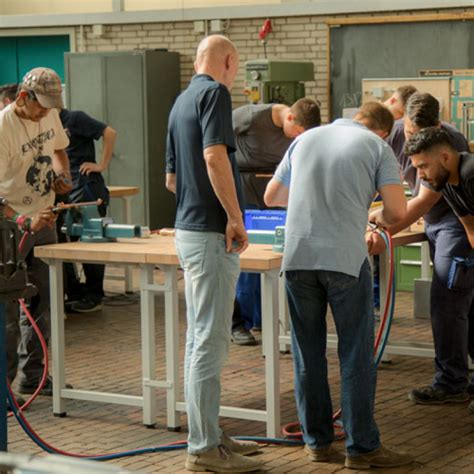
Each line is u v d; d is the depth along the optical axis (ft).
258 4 40.96
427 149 17.34
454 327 19.69
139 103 40.98
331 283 15.48
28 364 20.63
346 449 16.24
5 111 18.70
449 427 18.42
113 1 43.88
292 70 37.50
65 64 42.16
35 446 17.48
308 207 15.64
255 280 25.30
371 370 15.90
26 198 18.99
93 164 29.12
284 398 20.53
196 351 15.83
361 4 37.86
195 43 42.47
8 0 46.65
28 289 14.10
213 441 16.01
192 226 15.47
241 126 25.03
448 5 36.27
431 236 19.98
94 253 18.26
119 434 18.25
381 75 37.14
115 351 25.14
